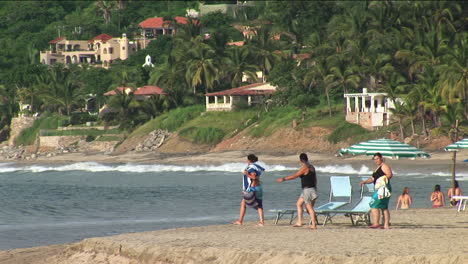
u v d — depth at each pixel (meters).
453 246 58.00
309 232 72.38
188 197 185.12
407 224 82.00
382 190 75.19
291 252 58.81
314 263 56.38
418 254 54.59
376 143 90.12
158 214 143.00
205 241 67.81
